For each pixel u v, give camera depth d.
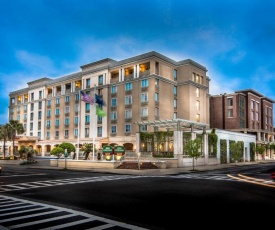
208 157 42.62
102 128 58.25
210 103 78.06
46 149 69.25
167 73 56.28
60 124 67.50
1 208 10.41
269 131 81.88
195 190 15.30
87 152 42.81
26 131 76.31
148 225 7.97
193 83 58.16
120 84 56.94
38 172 29.47
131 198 12.61
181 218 8.80
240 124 74.69
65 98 67.25
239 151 46.75
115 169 32.09
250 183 19.11
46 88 72.62
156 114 52.81
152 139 40.53
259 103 84.31
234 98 74.44
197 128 41.69
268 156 80.19
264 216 9.05
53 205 10.96
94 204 11.16
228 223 8.20
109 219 8.66
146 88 52.97
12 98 83.12
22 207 10.59
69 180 21.02
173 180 21.09
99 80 60.34
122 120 55.88
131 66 55.78
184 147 34.97
